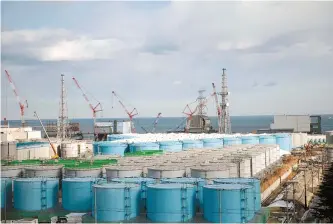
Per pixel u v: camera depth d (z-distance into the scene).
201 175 42.44
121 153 74.75
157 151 68.00
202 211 37.88
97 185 37.88
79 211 40.50
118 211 36.31
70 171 46.16
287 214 42.34
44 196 42.12
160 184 37.72
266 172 63.88
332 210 47.06
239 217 34.97
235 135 108.62
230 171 45.53
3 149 73.50
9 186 44.53
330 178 58.06
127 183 38.81
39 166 50.00
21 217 41.69
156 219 35.78
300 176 72.88
